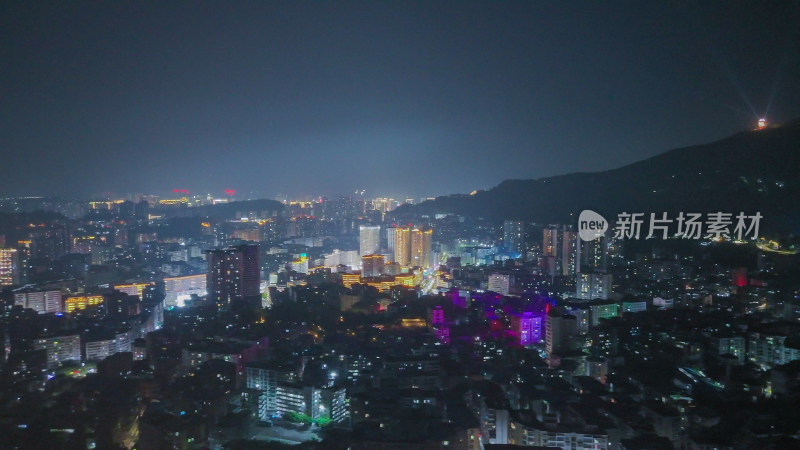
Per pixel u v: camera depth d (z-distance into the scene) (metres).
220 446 153.00
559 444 138.62
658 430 149.50
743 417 153.12
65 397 178.12
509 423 148.62
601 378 195.88
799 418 149.12
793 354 190.75
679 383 181.00
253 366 195.38
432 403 164.75
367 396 166.38
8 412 166.25
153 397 182.50
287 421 173.50
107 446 152.75
